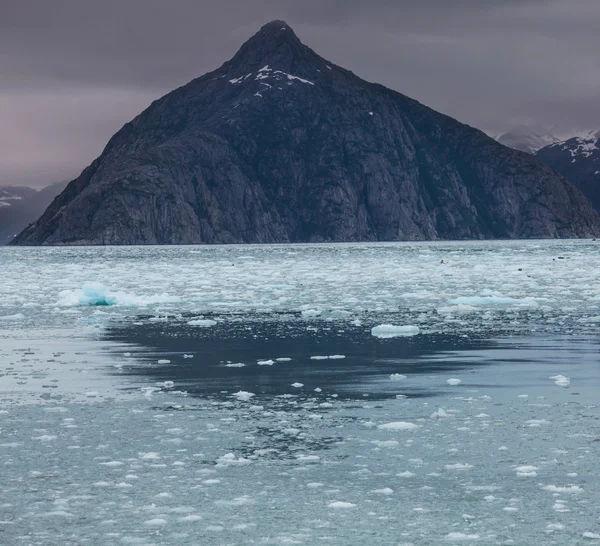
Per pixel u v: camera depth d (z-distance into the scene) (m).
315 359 25.70
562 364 24.27
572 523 11.71
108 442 15.87
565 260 106.38
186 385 21.48
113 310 42.34
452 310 40.38
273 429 16.73
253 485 13.37
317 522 11.84
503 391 20.31
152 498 12.83
